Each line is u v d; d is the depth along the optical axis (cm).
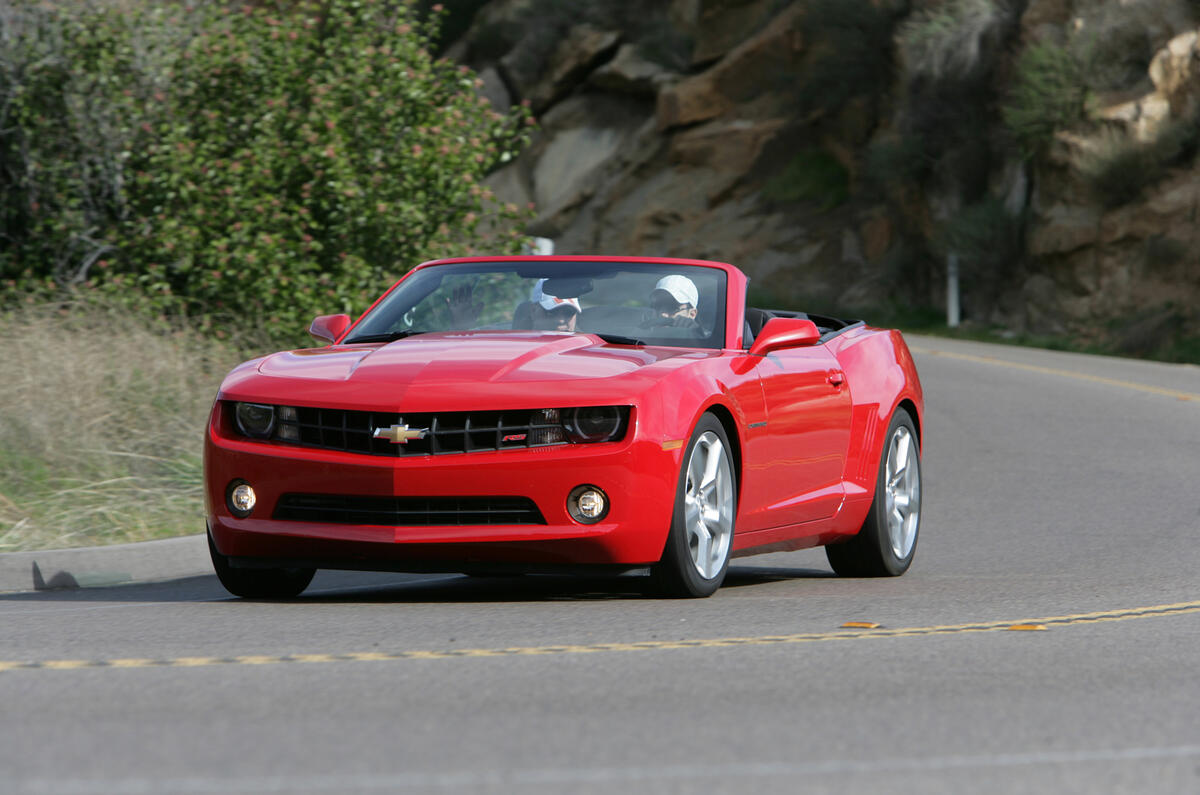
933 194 12725
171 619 2156
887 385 2909
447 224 5309
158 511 3191
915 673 1766
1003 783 1287
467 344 2378
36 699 1572
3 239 5319
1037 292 11444
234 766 1292
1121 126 10869
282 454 2225
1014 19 12369
